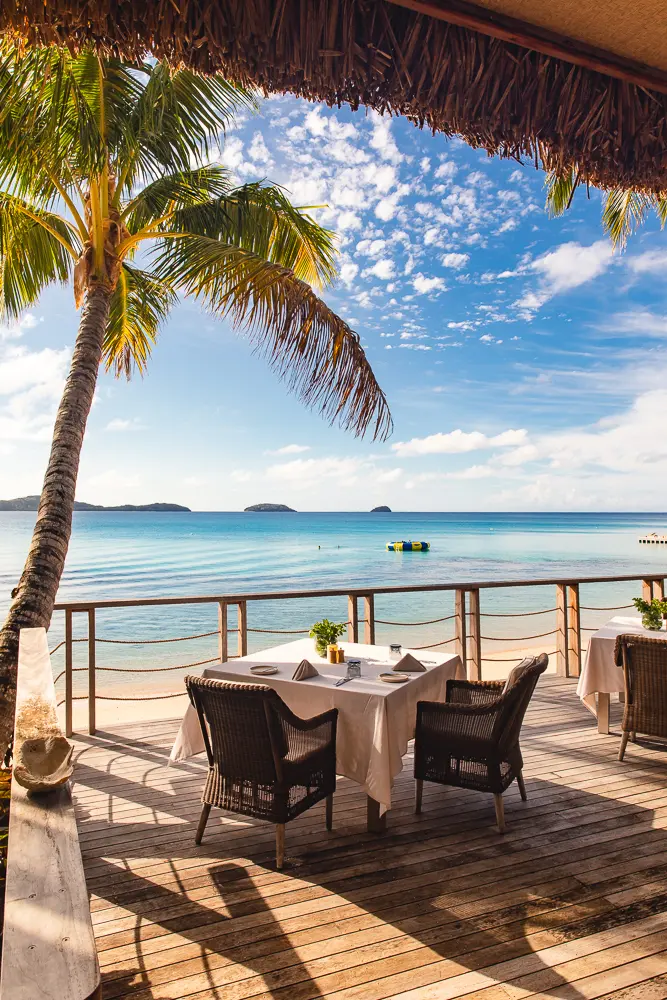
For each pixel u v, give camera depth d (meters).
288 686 3.51
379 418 4.48
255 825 3.37
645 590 7.03
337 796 3.78
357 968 2.23
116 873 2.88
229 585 23.03
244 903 2.63
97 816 3.48
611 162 1.52
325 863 2.95
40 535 3.82
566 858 2.98
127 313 6.55
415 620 16.91
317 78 1.30
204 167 5.89
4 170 4.77
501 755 3.27
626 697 4.18
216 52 1.25
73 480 4.14
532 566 30.64
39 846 1.00
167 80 4.93
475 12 1.25
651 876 2.81
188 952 2.33
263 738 2.90
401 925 2.47
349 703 3.32
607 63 1.38
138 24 1.25
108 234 5.06
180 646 13.89
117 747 4.64
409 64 1.34
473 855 3.01
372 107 1.37
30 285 6.11
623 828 3.28
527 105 1.43
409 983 2.16
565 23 1.29
